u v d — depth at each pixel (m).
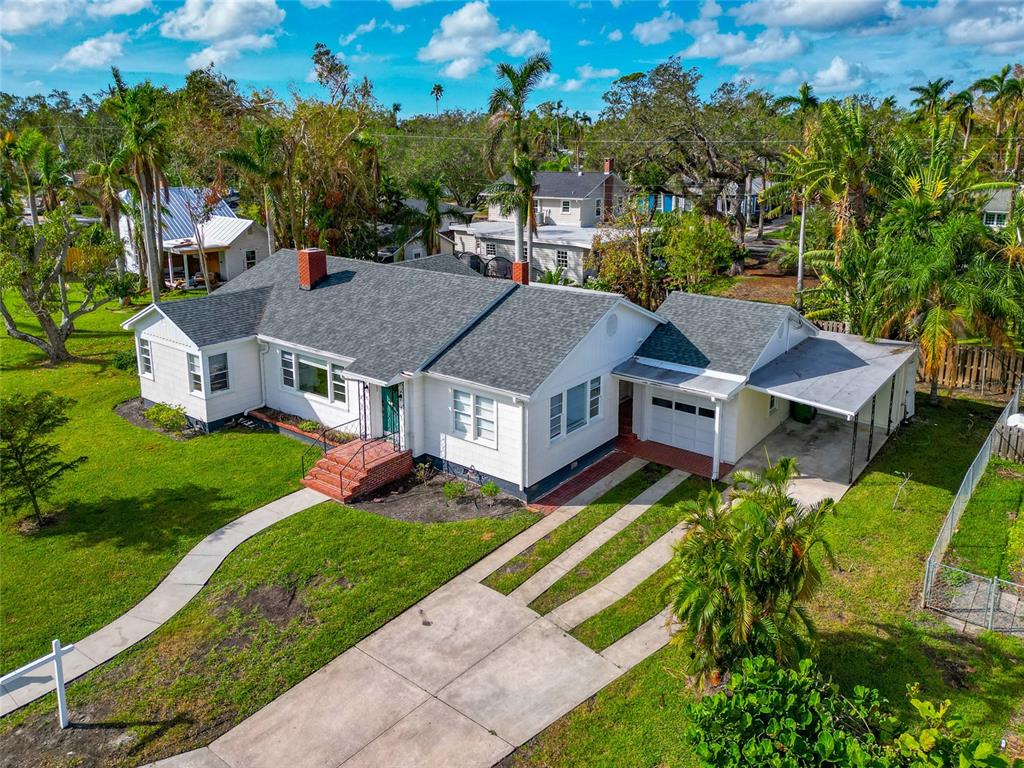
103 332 40.62
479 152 79.81
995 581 15.05
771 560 12.42
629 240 41.03
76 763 12.45
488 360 21.83
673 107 55.31
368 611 16.27
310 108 48.66
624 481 22.05
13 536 19.36
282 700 13.83
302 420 26.58
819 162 33.53
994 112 67.06
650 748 12.58
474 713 13.47
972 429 25.45
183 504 20.97
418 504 20.91
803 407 25.73
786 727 9.55
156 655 15.03
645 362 23.97
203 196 52.38
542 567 17.84
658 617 16.00
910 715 12.93
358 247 51.97
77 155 85.25
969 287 24.61
